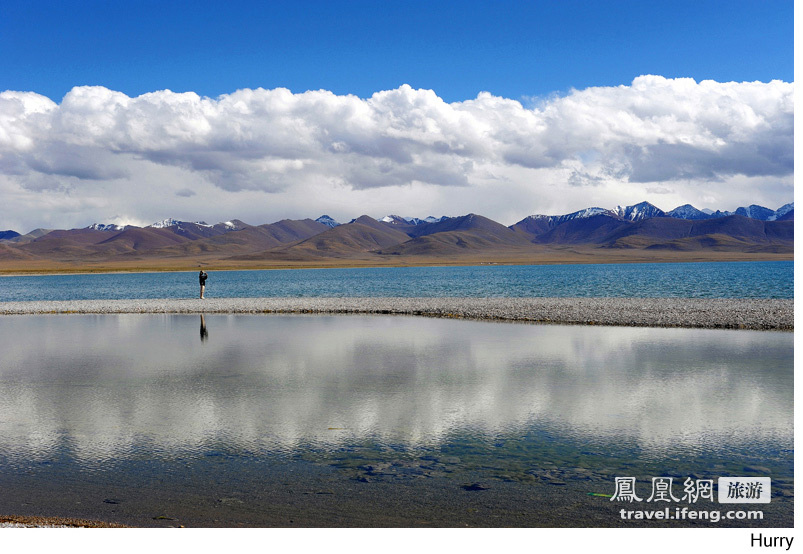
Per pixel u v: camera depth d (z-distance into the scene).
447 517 7.60
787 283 75.75
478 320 32.03
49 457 9.87
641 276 111.44
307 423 11.62
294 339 24.36
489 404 12.93
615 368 16.91
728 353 19.34
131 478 8.96
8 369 17.67
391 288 80.62
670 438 10.48
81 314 40.31
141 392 14.36
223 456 9.84
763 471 9.00
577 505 7.93
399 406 12.84
